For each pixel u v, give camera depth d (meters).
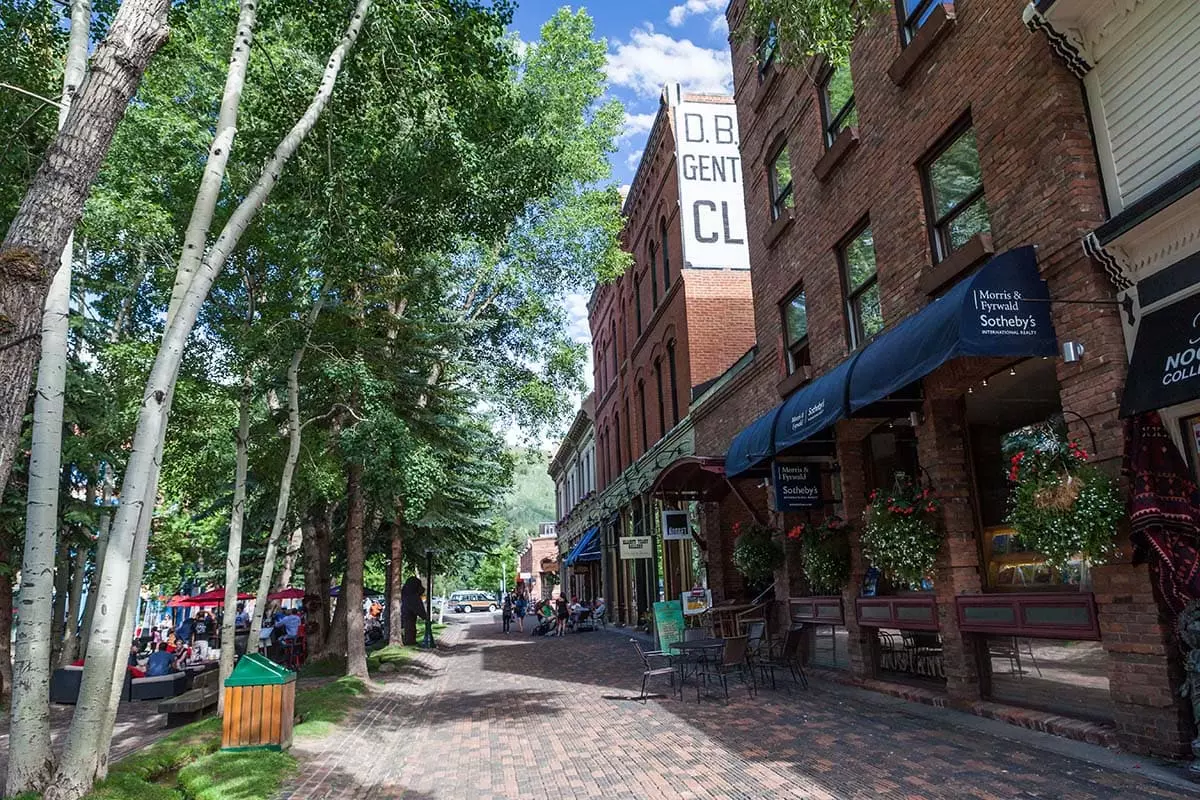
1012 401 8.48
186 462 14.09
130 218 10.49
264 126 9.95
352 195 10.17
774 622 13.88
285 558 26.16
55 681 12.98
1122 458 6.09
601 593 36.19
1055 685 7.18
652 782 6.35
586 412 36.50
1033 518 6.46
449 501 22.50
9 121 8.38
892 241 9.92
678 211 21.16
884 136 10.17
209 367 12.12
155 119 10.22
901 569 8.77
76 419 12.99
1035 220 7.20
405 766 7.62
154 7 5.12
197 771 6.80
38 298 4.29
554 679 14.20
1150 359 5.90
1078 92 6.97
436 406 18.06
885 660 10.33
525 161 11.30
